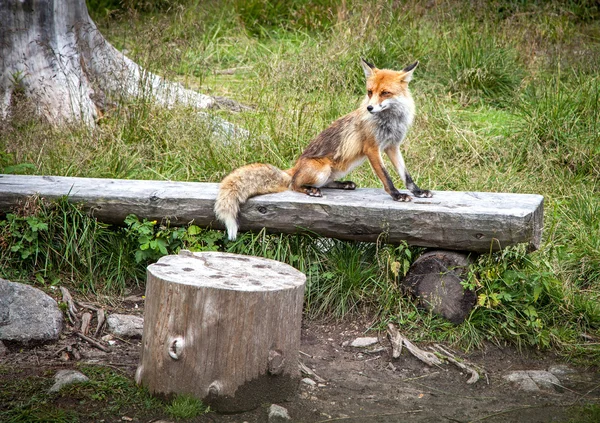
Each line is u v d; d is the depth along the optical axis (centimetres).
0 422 584
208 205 844
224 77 1606
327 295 852
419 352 774
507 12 1814
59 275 869
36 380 663
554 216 995
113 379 670
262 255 848
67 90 1275
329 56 1493
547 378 737
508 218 767
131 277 887
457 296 813
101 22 1844
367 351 788
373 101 854
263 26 1873
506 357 795
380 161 877
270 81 1439
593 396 712
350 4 1758
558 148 1200
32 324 740
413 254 855
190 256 704
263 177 857
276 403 652
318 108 1273
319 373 737
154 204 853
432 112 1311
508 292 823
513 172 1171
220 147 1128
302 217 830
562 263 939
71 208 863
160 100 1263
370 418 648
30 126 1166
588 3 1962
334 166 895
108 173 1037
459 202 827
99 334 777
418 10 1684
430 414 663
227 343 612
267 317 620
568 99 1284
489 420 655
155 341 631
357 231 822
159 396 635
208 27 1825
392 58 1499
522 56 1565
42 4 1269
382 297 839
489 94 1449
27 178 925
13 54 1268
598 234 1002
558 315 853
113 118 1225
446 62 1509
